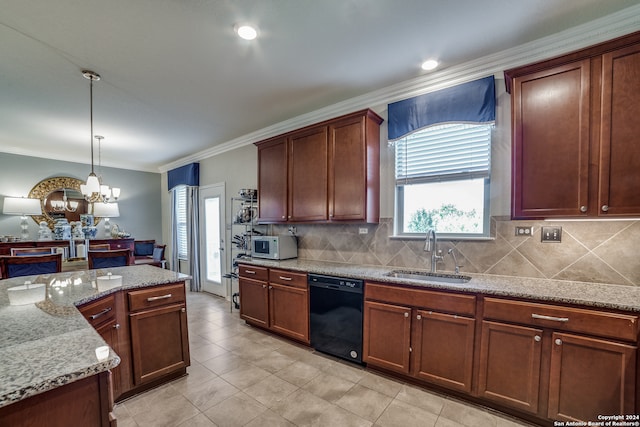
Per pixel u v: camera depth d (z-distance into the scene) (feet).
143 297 6.90
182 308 7.62
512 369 5.86
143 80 8.45
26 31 6.16
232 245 15.11
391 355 7.45
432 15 5.88
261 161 12.06
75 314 4.50
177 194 19.83
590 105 5.62
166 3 5.42
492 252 7.64
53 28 6.08
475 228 8.21
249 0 5.39
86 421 3.00
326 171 9.77
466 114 7.90
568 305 5.33
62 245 14.83
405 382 7.41
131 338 6.72
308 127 10.21
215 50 7.02
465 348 6.40
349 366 8.27
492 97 7.55
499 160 7.60
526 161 6.26
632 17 5.84
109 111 10.69
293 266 9.79
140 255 19.12
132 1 5.35
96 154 17.03
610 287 6.06
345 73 8.23
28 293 5.78
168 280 7.32
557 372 5.39
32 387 2.55
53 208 16.75
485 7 5.65
